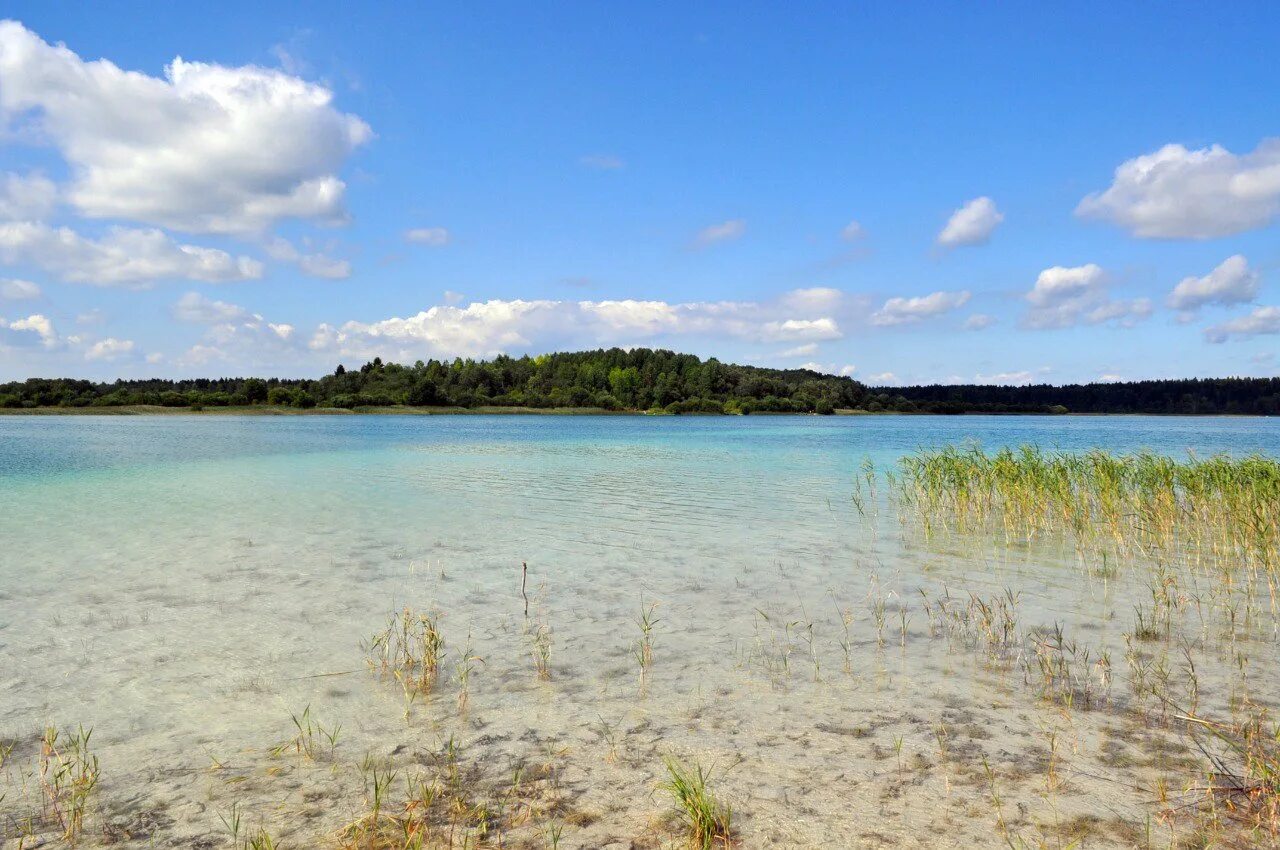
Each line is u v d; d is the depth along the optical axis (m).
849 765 5.02
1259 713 5.84
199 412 128.50
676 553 12.86
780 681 6.73
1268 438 56.97
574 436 62.22
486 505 19.08
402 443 49.72
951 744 5.34
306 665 7.20
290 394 139.12
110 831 4.23
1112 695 6.29
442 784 4.79
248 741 5.50
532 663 7.27
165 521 16.27
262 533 14.77
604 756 5.20
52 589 10.16
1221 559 12.36
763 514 17.55
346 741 5.49
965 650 7.59
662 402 157.12
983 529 15.47
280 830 4.23
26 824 4.31
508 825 4.27
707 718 5.89
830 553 12.88
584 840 4.10
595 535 14.66
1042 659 6.89
